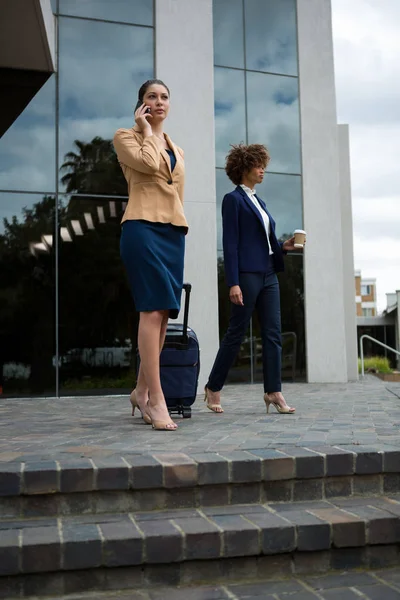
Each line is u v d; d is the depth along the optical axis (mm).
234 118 10180
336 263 10672
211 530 2402
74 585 2277
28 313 8078
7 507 2551
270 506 2754
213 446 3135
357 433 3656
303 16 10656
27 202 8195
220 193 10000
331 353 10562
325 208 10648
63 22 8461
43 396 8047
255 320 9906
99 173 8477
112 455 2895
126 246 3953
